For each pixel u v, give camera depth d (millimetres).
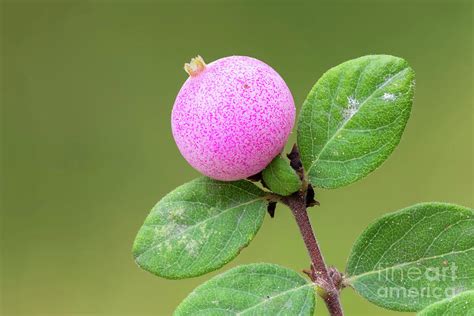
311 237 118
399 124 117
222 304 116
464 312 111
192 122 116
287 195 118
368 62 118
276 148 116
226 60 117
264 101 115
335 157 118
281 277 117
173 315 116
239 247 118
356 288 118
